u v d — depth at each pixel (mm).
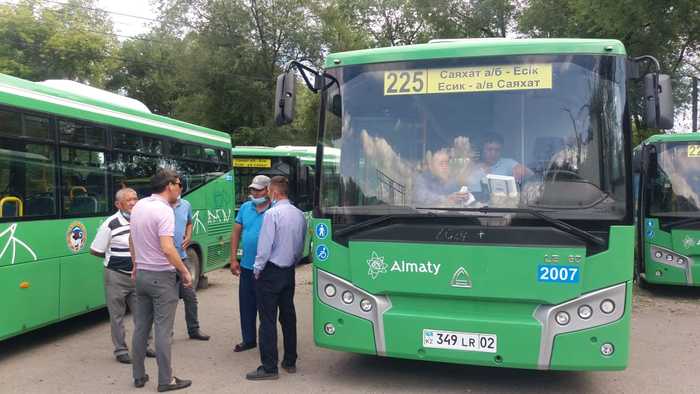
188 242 7680
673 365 6570
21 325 6457
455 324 5062
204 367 6352
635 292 11562
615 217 4883
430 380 5941
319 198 5543
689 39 18656
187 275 5461
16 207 6402
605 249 4855
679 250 10672
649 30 17141
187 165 10258
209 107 33125
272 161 14820
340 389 5641
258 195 6855
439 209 5141
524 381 5941
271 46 32281
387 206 5297
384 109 5484
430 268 5105
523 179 5074
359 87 5578
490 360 4992
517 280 4934
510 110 5223
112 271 6488
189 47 31938
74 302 7340
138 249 5453
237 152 14961
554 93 5172
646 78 5148
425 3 32812
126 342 7328
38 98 6730
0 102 6156
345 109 5582
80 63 33250
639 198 11539
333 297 5406
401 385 5777
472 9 32531
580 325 4859
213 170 11273
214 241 11266
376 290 5250
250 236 6898
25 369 6270
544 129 5145
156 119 9305
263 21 31906
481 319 5020
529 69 5230
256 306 7016
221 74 31266
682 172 10875
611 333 4836
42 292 6777
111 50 36344
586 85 5137
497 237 4988
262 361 5953
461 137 5270
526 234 4941
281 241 5918
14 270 6359
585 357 4855
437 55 5414
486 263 4996
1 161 6188
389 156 5391
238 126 33406
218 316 8906
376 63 5559
